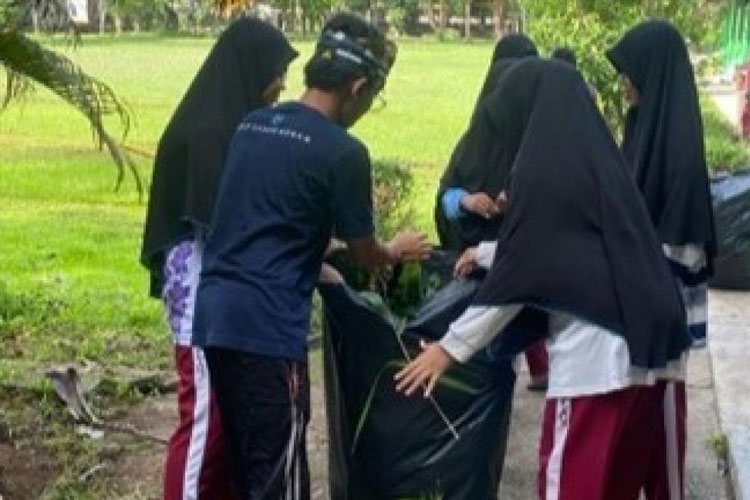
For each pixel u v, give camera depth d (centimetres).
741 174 896
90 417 618
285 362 389
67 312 862
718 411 617
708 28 1352
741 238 869
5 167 1666
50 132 2053
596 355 366
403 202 920
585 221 363
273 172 388
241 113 418
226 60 420
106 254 1120
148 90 2886
